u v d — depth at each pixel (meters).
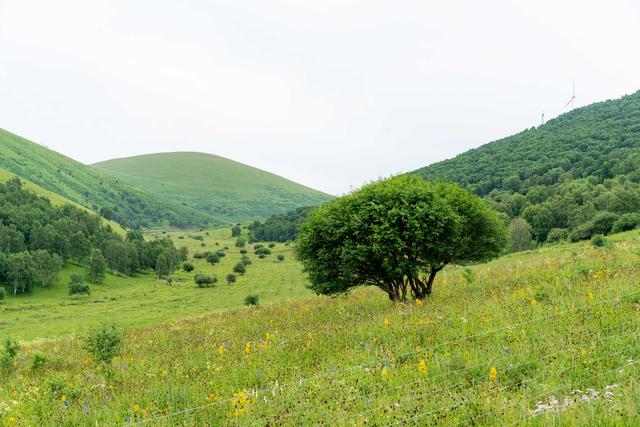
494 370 8.66
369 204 24.77
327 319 21.66
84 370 17.20
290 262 176.00
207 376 13.15
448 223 23.83
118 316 77.38
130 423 9.22
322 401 9.20
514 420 6.82
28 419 10.91
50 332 62.41
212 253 183.00
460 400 8.02
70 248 157.25
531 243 115.75
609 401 6.80
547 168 195.50
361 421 7.64
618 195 106.56
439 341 12.56
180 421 9.40
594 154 193.75
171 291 118.19
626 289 14.16
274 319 25.88
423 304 19.94
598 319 11.39
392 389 9.25
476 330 12.70
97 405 11.61
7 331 65.69
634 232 75.69
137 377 14.44
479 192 196.88
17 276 117.25
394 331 14.35
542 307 13.87
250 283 125.31
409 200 24.31
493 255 27.02
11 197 174.38
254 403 9.55
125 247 158.62
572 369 8.67
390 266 23.61
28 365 19.88
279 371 12.41
